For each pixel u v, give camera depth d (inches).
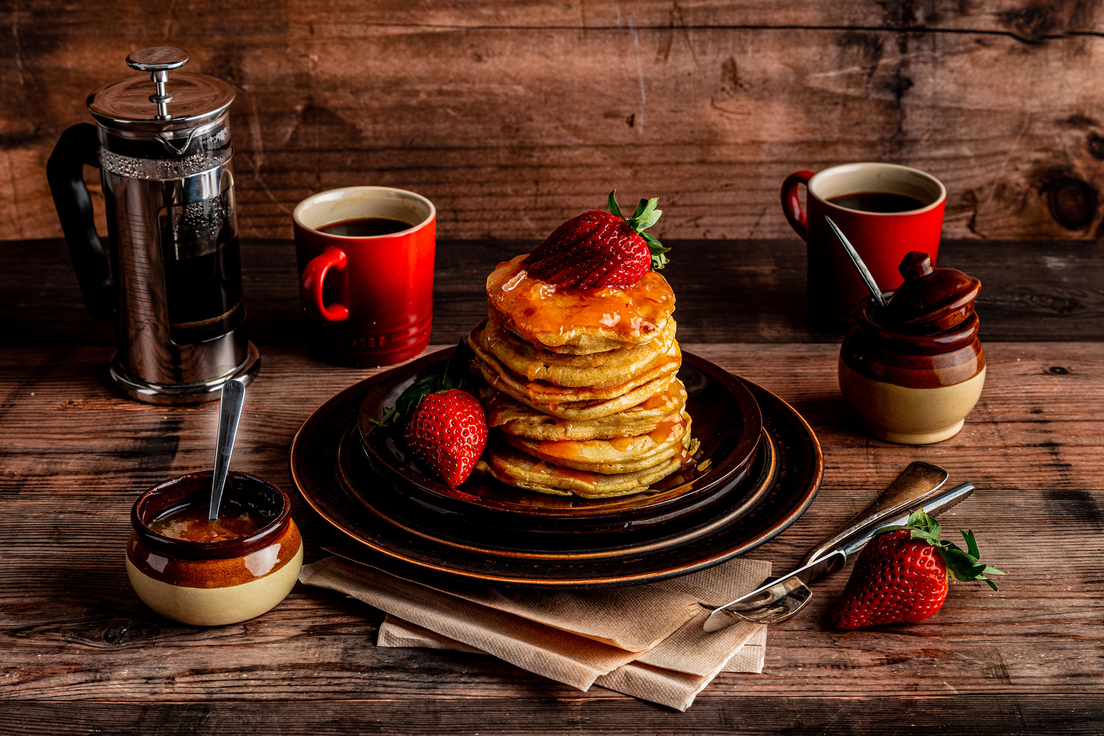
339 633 50.6
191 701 49.1
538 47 67.6
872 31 67.7
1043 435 56.6
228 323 57.6
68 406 57.4
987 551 52.7
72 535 52.9
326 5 66.7
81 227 57.4
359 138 68.8
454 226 70.6
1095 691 49.5
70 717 48.8
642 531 50.9
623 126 69.0
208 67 67.3
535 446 52.1
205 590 49.5
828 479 54.9
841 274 60.2
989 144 69.7
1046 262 65.3
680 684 49.1
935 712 49.1
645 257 51.7
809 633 50.6
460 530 50.9
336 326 58.7
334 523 51.1
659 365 52.1
